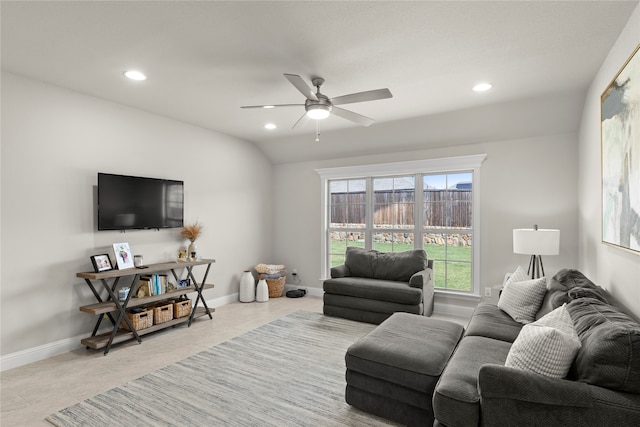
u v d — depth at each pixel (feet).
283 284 19.02
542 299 9.39
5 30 7.73
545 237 11.37
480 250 14.97
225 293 17.31
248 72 9.98
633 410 4.61
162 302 13.70
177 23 7.45
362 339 8.10
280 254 20.43
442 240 16.12
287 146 18.83
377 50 8.62
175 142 14.88
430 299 14.82
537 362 5.37
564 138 13.35
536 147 13.85
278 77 10.34
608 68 8.73
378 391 7.34
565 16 7.12
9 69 9.84
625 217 7.02
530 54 8.82
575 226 13.16
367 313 14.06
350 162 18.20
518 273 10.79
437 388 5.90
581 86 10.93
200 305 16.12
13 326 10.07
